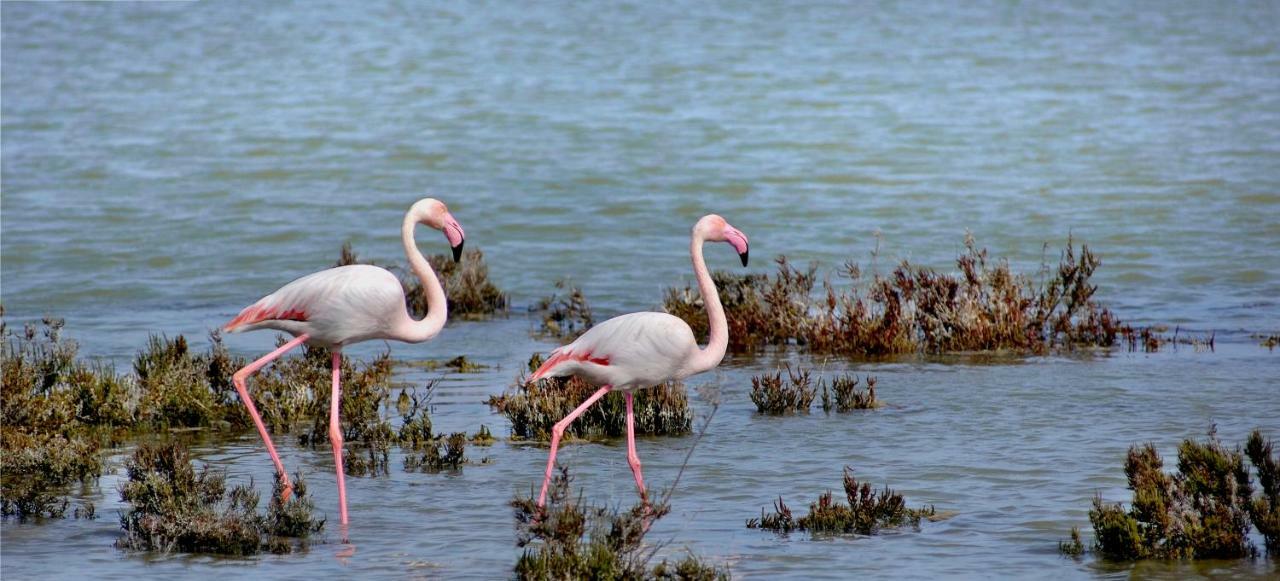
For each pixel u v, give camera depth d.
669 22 67.38
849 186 28.17
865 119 37.22
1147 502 8.38
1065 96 40.78
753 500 9.69
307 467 10.77
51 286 20.12
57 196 27.80
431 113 39.50
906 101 40.44
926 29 62.88
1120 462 10.40
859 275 16.48
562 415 11.77
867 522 8.92
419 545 8.72
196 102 42.31
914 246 22.25
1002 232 23.19
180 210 26.33
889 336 15.34
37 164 31.62
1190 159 30.02
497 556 8.46
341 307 9.60
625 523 8.10
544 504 9.10
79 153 33.12
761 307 16.55
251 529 8.78
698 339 15.96
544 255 22.25
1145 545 8.33
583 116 38.81
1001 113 37.75
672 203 26.73
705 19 68.75
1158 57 50.44
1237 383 13.13
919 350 15.47
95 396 12.13
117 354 15.36
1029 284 16.64
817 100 40.97
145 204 26.95
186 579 8.09
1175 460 10.34
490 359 15.26
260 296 19.52
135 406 12.15
